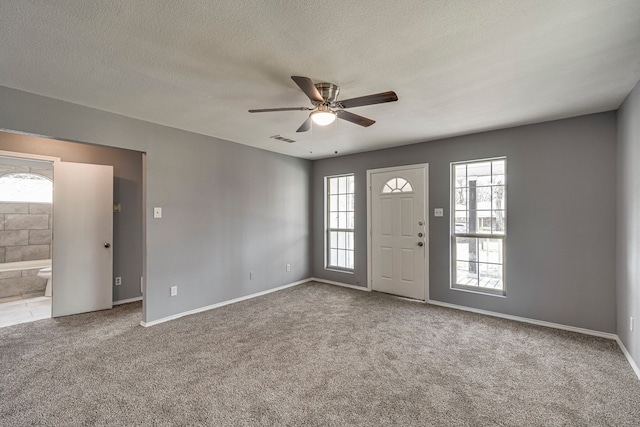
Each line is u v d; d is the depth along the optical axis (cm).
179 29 171
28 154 361
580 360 259
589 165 315
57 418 187
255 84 243
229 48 191
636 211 240
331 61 207
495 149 372
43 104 266
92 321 354
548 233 337
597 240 310
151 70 220
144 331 324
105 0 146
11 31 171
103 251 402
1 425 181
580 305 319
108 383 225
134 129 329
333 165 546
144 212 343
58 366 249
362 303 425
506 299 364
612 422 183
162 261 354
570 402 202
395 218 465
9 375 235
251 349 281
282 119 334
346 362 257
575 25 166
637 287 239
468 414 191
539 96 267
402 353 273
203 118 330
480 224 392
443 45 187
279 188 512
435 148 422
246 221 455
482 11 155
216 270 412
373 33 175
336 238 555
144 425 181
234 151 438
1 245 510
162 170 355
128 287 435
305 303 426
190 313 381
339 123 345
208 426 181
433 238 425
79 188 388
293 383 226
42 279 500
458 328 332
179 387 220
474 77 231
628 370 242
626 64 210
